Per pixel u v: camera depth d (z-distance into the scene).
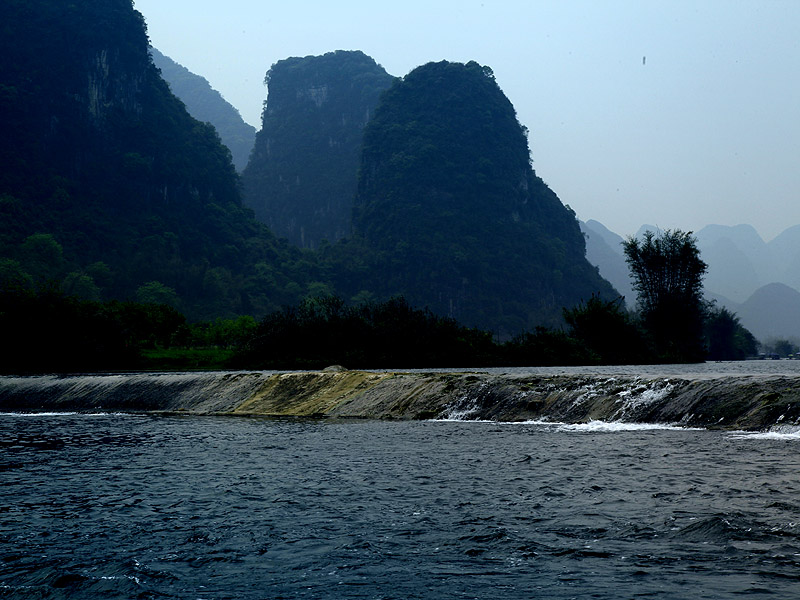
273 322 86.25
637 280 105.44
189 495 15.88
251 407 39.44
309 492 15.84
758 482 15.01
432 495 15.11
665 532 11.64
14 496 16.14
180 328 112.31
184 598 9.51
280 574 10.30
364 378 38.75
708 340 158.00
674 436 22.42
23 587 10.09
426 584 9.71
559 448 21.08
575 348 89.31
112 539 12.35
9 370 81.19
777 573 9.55
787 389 23.67
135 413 40.84
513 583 9.62
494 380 33.00
